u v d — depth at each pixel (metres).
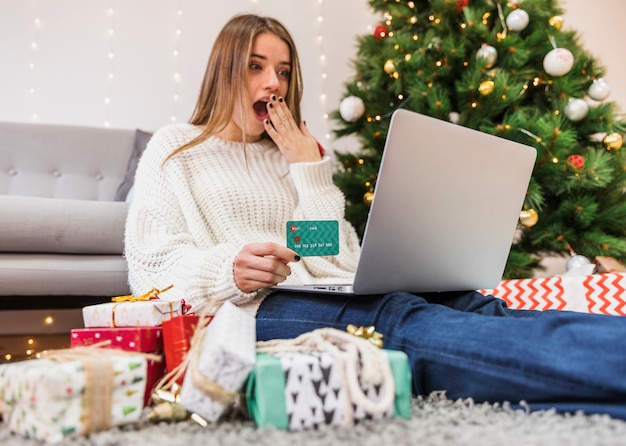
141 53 3.41
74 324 2.53
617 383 0.72
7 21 3.23
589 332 0.77
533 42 2.49
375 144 2.59
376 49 2.68
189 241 1.28
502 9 2.54
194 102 3.48
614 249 2.35
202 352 0.81
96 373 0.77
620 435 0.66
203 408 0.75
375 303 1.05
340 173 2.65
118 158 3.04
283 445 0.65
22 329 2.46
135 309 1.00
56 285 1.94
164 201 1.35
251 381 0.76
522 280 1.84
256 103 1.57
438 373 0.90
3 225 1.88
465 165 1.05
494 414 0.79
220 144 1.49
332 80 3.68
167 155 1.40
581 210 2.36
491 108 2.38
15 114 3.22
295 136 1.53
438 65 2.49
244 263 1.08
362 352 0.78
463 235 1.10
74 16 3.33
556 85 2.45
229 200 1.38
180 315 0.96
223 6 3.54
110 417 0.77
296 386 0.75
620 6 4.02
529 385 0.79
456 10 2.52
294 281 1.29
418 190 0.99
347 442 0.66
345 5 3.74
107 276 2.00
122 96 3.37
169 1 3.46
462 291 1.24
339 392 0.77
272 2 3.62
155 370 0.92
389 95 2.62
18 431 0.79
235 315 0.90
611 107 2.45
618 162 2.45
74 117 3.30
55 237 1.94
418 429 0.71
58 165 2.95
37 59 3.27
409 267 1.05
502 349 0.82
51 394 0.73
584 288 1.69
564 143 2.24
